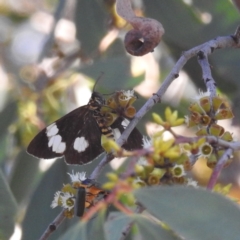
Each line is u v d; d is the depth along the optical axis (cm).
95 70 142
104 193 131
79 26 144
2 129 144
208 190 129
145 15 142
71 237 130
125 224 131
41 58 145
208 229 129
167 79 134
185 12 142
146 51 133
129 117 135
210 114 133
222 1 142
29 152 137
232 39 135
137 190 129
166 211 129
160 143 130
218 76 142
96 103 136
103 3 144
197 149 131
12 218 135
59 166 141
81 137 137
